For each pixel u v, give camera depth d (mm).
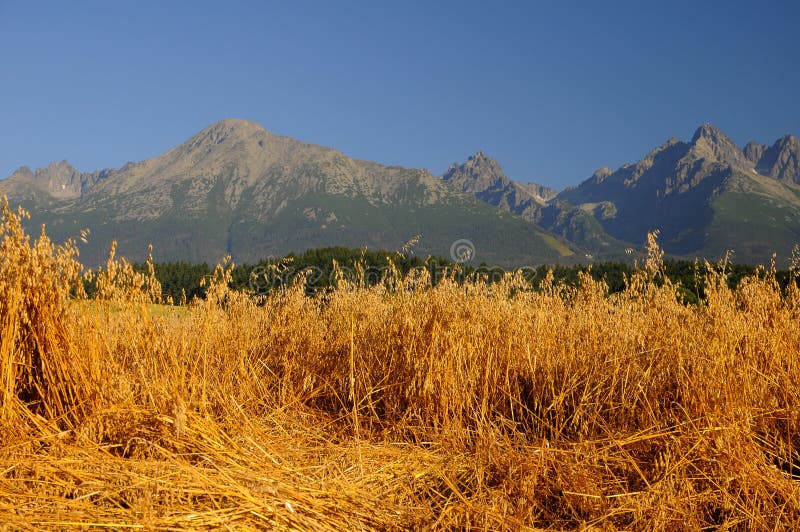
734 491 3820
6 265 4340
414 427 4969
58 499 3225
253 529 3143
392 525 3441
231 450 4109
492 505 3693
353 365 5512
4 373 4031
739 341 5387
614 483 4039
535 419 5086
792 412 4570
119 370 4656
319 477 3988
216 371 5449
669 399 5012
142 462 3643
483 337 5836
